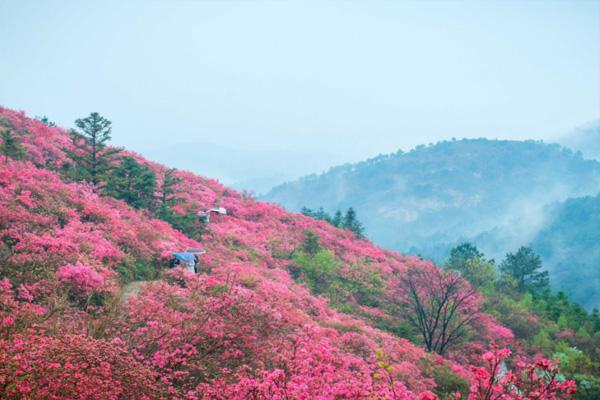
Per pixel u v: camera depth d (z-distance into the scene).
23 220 18.91
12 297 13.02
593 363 28.33
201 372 11.15
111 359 9.20
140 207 30.66
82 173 28.55
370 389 8.84
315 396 9.05
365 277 38.38
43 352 8.41
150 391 9.17
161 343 11.53
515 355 30.22
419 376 18.75
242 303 15.05
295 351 12.05
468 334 31.16
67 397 7.89
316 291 32.81
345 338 19.67
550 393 6.77
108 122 29.38
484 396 7.01
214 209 37.47
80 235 19.84
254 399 8.46
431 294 31.12
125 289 17.78
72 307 14.35
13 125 34.41
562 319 42.72
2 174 22.06
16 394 7.39
